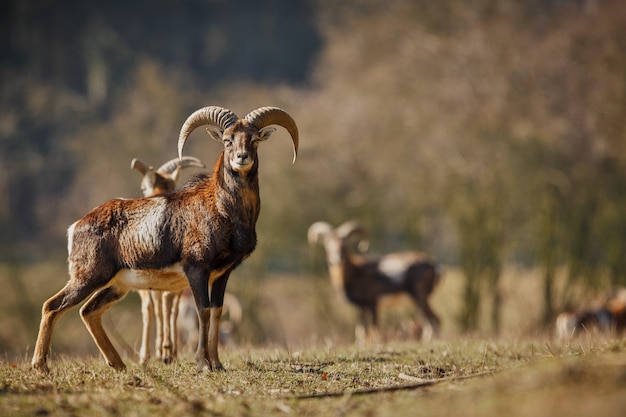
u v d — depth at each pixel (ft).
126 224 130.93
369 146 503.20
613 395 79.00
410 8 531.50
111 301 135.44
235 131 132.16
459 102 468.34
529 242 453.17
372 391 102.17
